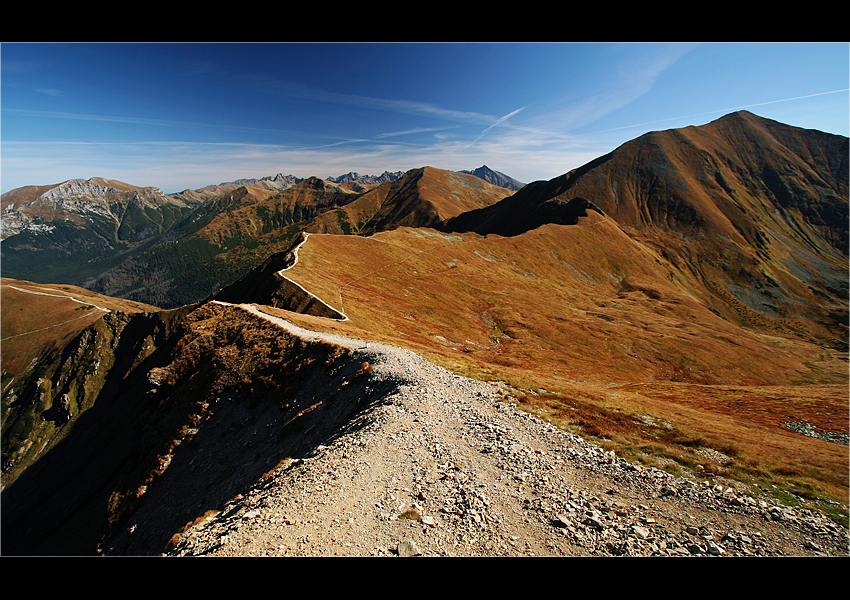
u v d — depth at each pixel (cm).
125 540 3070
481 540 1156
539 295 14262
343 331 5175
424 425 2022
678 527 1245
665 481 1553
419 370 2886
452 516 1278
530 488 1477
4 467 17650
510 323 10712
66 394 19812
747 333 16388
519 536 1182
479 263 15650
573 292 15875
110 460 11050
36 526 10012
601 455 1783
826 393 6338
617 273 19700
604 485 1528
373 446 1791
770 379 10681
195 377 4488
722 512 1333
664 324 13125
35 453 18312
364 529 1216
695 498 1424
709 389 6519
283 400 3344
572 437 1980
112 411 15400
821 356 14812
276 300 7694
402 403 2269
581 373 8325
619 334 11306
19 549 9112
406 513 1296
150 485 3469
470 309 11400
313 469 1662
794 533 1215
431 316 9850
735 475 1698
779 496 1534
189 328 5731
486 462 1678
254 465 2789
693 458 1862
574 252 19800
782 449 2647
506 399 2528
